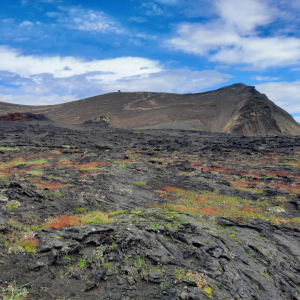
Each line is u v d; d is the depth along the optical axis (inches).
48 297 294.7
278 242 556.4
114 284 326.3
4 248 394.0
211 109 7185.0
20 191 698.2
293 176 1471.5
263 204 942.4
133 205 828.0
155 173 1428.4
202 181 1284.4
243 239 524.4
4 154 1852.9
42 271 344.2
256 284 375.9
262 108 6294.3
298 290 382.6
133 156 2079.2
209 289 327.3
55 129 3981.3
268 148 2706.7
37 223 529.7
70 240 424.5
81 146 2503.7
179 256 409.4
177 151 2524.6
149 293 311.6
